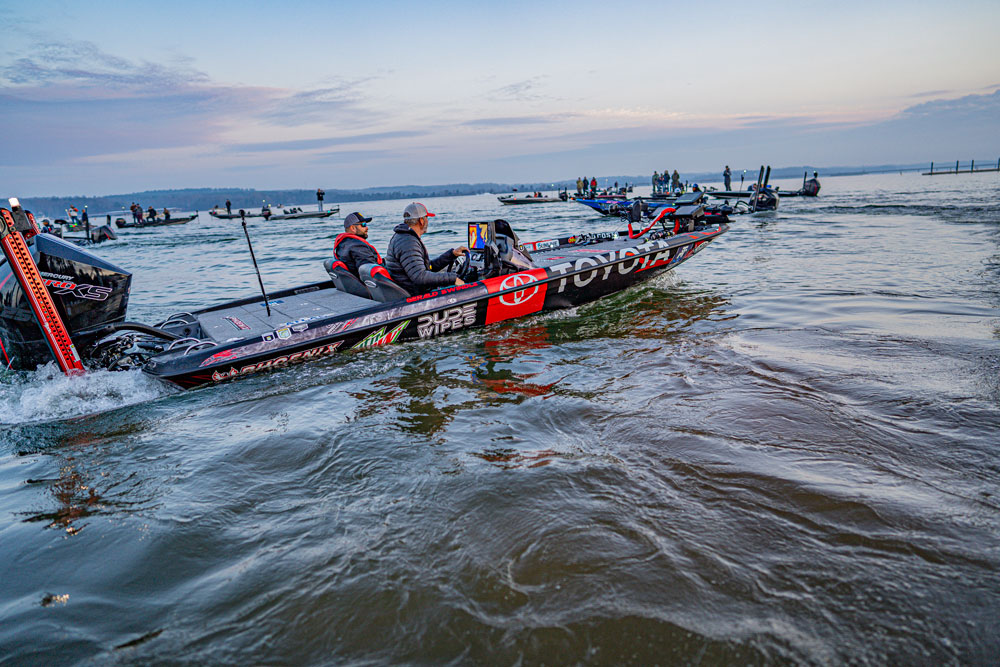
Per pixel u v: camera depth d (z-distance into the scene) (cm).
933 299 622
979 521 227
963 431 306
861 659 164
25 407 403
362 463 307
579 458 301
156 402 421
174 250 1981
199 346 470
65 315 442
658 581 200
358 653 175
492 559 217
